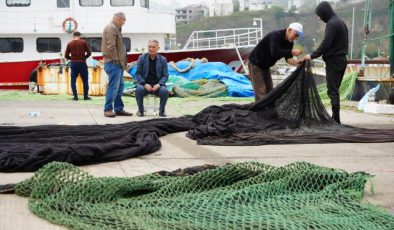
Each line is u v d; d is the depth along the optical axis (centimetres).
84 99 1527
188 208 362
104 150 565
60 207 367
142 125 775
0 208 385
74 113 1128
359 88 1472
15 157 527
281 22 9938
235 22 10456
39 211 364
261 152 641
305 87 809
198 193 400
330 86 855
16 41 1988
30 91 1834
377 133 770
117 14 1023
